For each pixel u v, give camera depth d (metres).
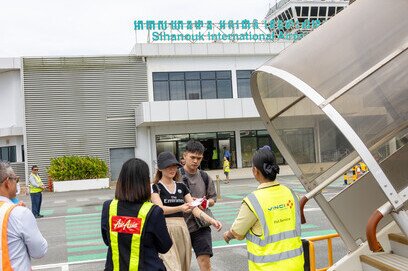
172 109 30.86
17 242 3.07
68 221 14.38
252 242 3.39
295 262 3.33
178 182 4.66
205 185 5.09
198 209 4.66
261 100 4.99
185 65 34.00
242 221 3.40
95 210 17.36
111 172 33.22
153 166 33.03
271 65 3.93
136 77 33.59
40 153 32.22
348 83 3.38
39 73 32.44
